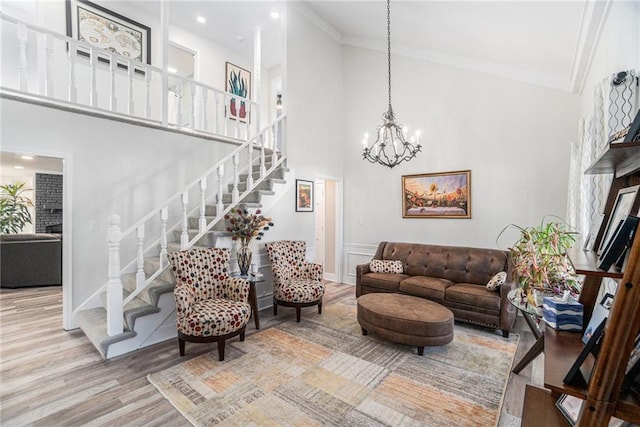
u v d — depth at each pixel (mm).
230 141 4758
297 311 3748
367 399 2199
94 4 4402
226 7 4832
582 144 3018
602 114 2453
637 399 834
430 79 4805
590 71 3111
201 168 4434
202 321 2676
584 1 2377
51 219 7996
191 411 2037
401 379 2469
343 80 5836
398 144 5105
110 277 2801
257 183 4238
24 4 4039
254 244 4227
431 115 4797
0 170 7250
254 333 3389
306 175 5055
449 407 2117
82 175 3340
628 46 2127
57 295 4633
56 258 5242
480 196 4379
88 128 3371
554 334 1511
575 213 3266
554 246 2305
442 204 4707
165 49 3961
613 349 828
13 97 2875
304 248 4465
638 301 796
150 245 3871
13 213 6801
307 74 5062
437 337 2830
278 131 4938
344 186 5840
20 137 2928
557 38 3104
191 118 4352
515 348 3074
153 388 2297
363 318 3240
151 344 3045
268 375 2502
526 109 4020
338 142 5727
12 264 4945
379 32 4906
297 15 4879
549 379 1021
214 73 5910
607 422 832
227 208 3857
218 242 3822
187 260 3164
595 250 1432
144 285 3127
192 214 4324
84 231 3371
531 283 2334
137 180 3773
